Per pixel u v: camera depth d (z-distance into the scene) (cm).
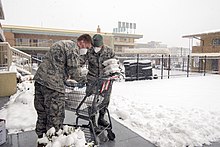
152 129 325
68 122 350
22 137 288
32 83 702
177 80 1088
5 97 534
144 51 3061
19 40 2738
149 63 1126
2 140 266
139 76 1076
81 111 262
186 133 294
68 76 247
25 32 2719
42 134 250
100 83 254
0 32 988
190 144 274
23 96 467
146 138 296
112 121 367
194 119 368
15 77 561
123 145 274
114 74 281
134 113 406
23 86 632
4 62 739
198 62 1909
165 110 434
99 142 280
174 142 278
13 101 474
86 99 258
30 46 2762
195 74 1552
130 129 330
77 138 220
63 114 243
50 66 230
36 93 247
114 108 445
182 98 598
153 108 449
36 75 237
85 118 260
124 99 545
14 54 1026
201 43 2148
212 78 1212
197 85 891
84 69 263
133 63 1056
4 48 721
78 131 234
